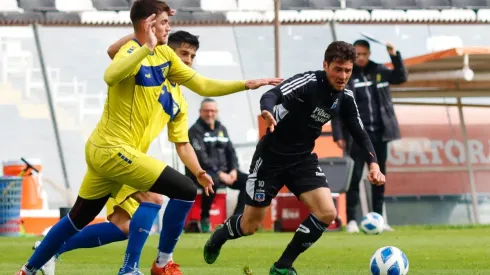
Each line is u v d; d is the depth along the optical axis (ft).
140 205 58.34
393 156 173.47
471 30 194.80
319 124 62.80
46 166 172.04
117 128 55.31
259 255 89.20
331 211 61.57
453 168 175.73
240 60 186.80
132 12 56.44
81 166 173.47
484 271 70.95
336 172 132.57
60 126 175.83
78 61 180.75
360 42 129.08
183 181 56.59
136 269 57.88
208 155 136.36
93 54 181.57
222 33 187.11
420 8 193.06
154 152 172.96
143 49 53.16
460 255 88.07
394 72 130.00
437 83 166.50
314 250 94.58
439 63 157.58
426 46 191.62
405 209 172.65
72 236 61.98
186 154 61.82
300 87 61.31
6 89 176.14
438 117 176.76
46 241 57.00
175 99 59.36
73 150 174.40
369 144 63.57
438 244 104.78
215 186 136.67
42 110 176.45
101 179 56.44
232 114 182.70
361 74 130.72
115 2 181.57
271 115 58.18
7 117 174.40
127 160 55.06
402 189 173.17
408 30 192.65
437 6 193.77
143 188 55.98
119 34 183.42
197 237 120.67
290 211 138.62
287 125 62.34
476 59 155.74
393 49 129.49
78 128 176.65
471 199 176.14
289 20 188.55
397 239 114.11
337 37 189.57
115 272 70.03
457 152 176.76
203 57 185.06
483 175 177.47
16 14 179.83
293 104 61.72
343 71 61.21
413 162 174.29
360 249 96.17
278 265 62.03
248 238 117.91
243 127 181.88
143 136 56.24
